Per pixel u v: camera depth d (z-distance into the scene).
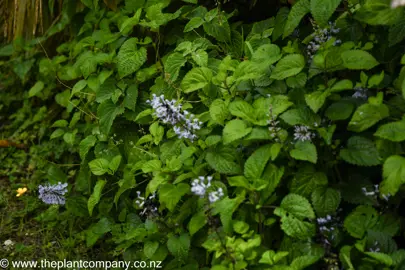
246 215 1.78
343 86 1.70
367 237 1.65
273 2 2.38
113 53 2.23
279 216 1.80
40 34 2.78
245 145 1.81
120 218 2.06
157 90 2.15
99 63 2.23
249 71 1.88
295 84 1.83
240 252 1.65
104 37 2.30
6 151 2.65
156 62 2.24
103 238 2.16
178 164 1.87
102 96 2.21
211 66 2.08
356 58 1.72
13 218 2.31
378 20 1.74
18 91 2.87
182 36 2.27
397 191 1.69
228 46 2.17
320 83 1.84
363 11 1.78
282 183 1.79
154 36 2.32
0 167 2.61
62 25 2.62
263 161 1.72
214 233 1.75
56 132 2.39
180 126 1.91
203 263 1.87
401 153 1.66
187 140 1.93
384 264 1.62
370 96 1.77
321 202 1.70
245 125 1.77
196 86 1.95
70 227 2.19
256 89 1.90
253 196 1.73
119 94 2.18
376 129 1.76
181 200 1.95
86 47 2.40
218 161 1.81
